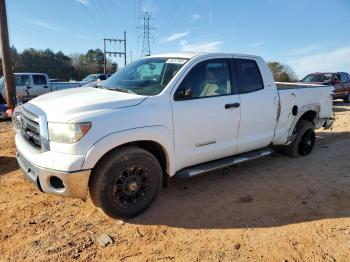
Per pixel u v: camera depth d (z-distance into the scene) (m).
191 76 4.56
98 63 80.50
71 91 4.73
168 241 3.66
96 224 3.96
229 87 5.02
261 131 5.54
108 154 3.83
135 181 4.01
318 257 3.41
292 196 4.85
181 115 4.33
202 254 3.44
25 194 4.73
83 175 3.59
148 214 4.21
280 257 3.40
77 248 3.50
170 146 4.26
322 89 6.93
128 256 3.40
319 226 3.99
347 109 16.22
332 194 4.93
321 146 7.81
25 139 4.26
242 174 5.73
